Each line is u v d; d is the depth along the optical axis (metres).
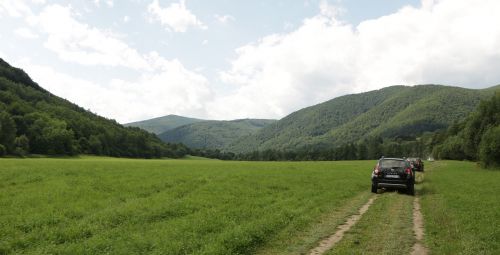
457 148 118.81
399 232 14.47
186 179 32.19
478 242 12.60
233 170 45.75
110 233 13.55
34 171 33.44
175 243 12.00
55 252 11.32
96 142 174.88
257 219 16.33
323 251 12.01
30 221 14.94
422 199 24.58
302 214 17.77
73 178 29.95
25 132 148.25
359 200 23.91
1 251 11.35
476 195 25.06
